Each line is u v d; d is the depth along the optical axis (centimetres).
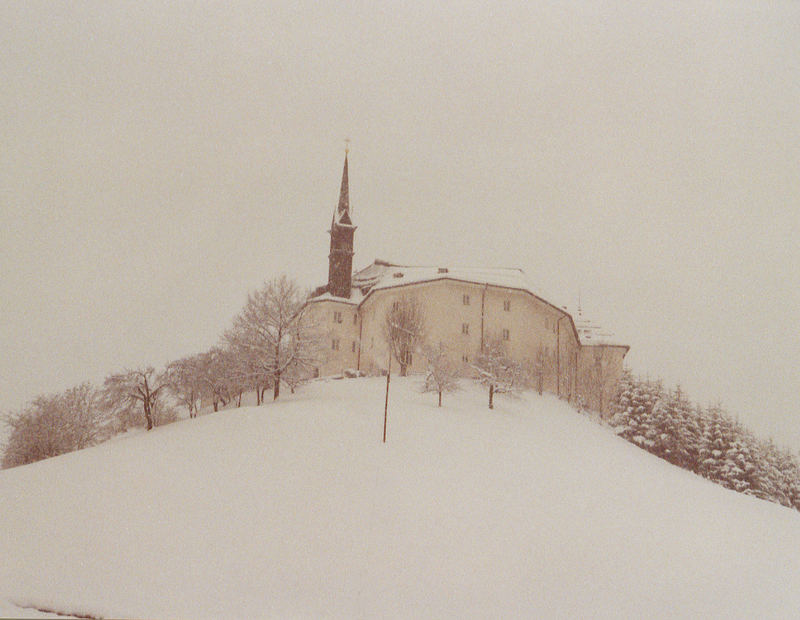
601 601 2647
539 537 3073
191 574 2391
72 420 5069
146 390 5322
